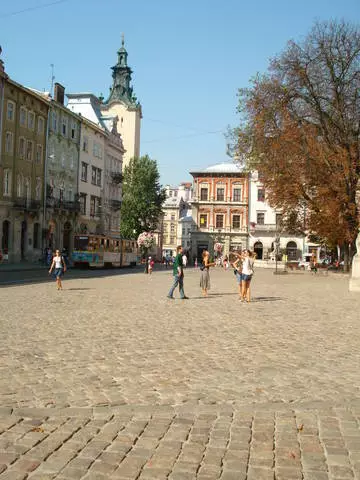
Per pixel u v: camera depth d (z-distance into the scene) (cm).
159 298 1983
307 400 614
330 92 3872
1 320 1247
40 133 5656
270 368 787
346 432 505
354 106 3819
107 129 7850
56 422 518
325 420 540
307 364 821
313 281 3591
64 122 6228
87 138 6881
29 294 2011
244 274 1925
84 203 6819
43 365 771
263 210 9306
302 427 518
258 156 4059
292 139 3806
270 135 3938
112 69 9794
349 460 442
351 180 3834
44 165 5725
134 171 8344
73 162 6469
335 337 1100
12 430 493
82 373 728
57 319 1295
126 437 482
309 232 4728
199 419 537
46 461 429
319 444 475
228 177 9506
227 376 730
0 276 3184
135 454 446
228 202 9488
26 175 5369
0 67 4781
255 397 625
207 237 9525
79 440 473
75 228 6494
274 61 3953
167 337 1058
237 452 454
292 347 973
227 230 9462
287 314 1524
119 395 620
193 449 459
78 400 595
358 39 3825
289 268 5881
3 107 4903
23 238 5347
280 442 479
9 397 601
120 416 541
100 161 7356
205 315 1459
